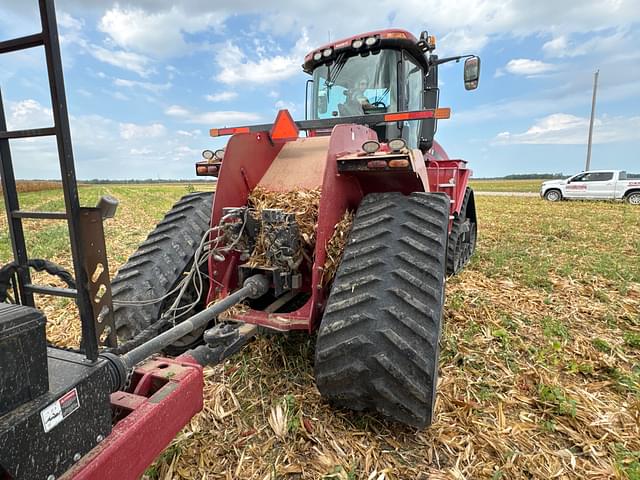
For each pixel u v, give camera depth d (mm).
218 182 2422
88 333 1141
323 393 1943
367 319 1807
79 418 1076
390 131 3611
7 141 1195
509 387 2428
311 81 4168
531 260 5727
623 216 12281
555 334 3148
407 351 1730
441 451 1886
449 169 4488
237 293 2152
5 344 916
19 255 1244
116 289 2410
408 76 3770
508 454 1853
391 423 2023
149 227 10773
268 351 2699
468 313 3555
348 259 2039
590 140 32219
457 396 2311
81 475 1027
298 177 2672
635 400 2318
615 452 1884
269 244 2295
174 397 1408
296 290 2537
